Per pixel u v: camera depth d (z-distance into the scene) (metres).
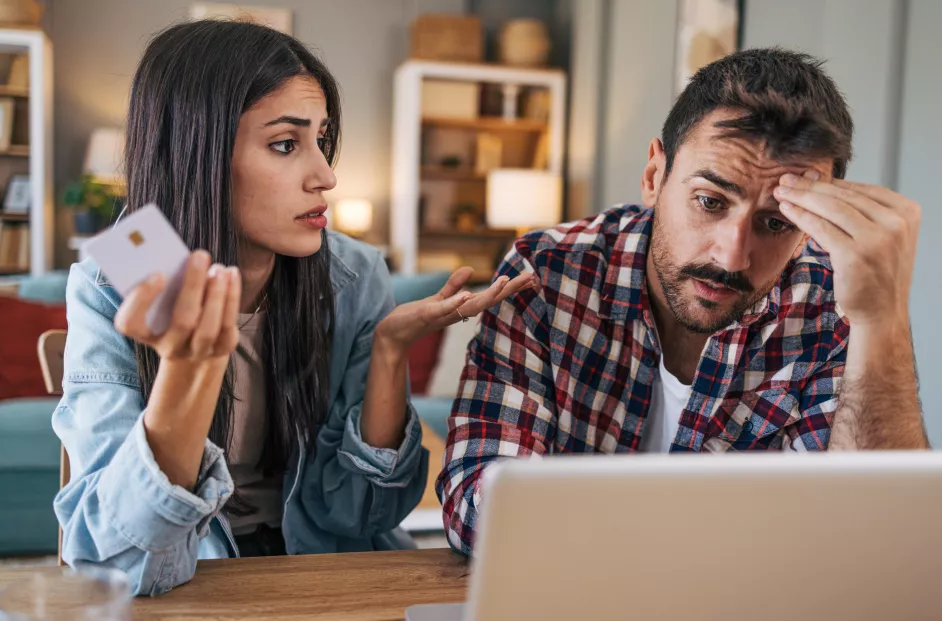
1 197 5.69
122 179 1.21
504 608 0.57
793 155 0.97
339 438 1.31
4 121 5.58
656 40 4.70
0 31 5.25
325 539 1.33
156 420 0.84
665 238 1.07
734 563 0.59
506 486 0.54
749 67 1.02
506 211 5.64
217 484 0.89
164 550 0.87
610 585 0.58
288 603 0.87
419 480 1.32
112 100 5.91
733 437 1.20
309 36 6.18
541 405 1.18
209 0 5.98
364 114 6.32
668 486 0.56
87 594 0.69
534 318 1.21
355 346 1.38
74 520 0.93
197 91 1.07
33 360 3.30
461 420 1.15
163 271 0.73
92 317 1.09
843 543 0.59
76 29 5.84
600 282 1.23
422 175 6.16
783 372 1.20
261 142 1.09
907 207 0.97
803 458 0.57
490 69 5.86
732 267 1.02
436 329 1.18
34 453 2.88
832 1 3.03
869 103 2.82
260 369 1.29
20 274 5.62
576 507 0.55
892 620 0.63
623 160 5.21
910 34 2.68
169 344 0.76
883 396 0.99
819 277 1.22
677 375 1.25
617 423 1.23
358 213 6.05
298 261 1.25
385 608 0.86
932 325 2.58
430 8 6.04
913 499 0.59
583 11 5.77
